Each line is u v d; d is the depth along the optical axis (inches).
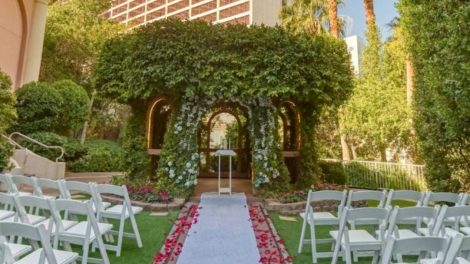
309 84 262.1
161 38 255.8
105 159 467.8
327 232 184.9
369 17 534.0
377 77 509.0
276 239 165.3
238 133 378.3
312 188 267.6
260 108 282.2
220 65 258.4
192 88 255.6
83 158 438.0
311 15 614.9
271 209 234.5
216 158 379.2
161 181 265.6
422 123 257.4
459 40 163.0
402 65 509.4
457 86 167.3
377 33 532.4
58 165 362.0
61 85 460.8
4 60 425.1
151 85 261.7
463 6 159.5
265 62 252.8
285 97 274.1
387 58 524.4
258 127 281.0
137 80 261.6
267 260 132.3
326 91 279.4
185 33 253.8
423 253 119.6
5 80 276.2
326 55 271.3
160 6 1972.2
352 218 115.1
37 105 407.5
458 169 240.7
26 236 82.0
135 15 2058.3
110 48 295.6
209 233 166.1
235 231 170.4
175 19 264.1
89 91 628.7
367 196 148.6
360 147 506.0
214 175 374.6
